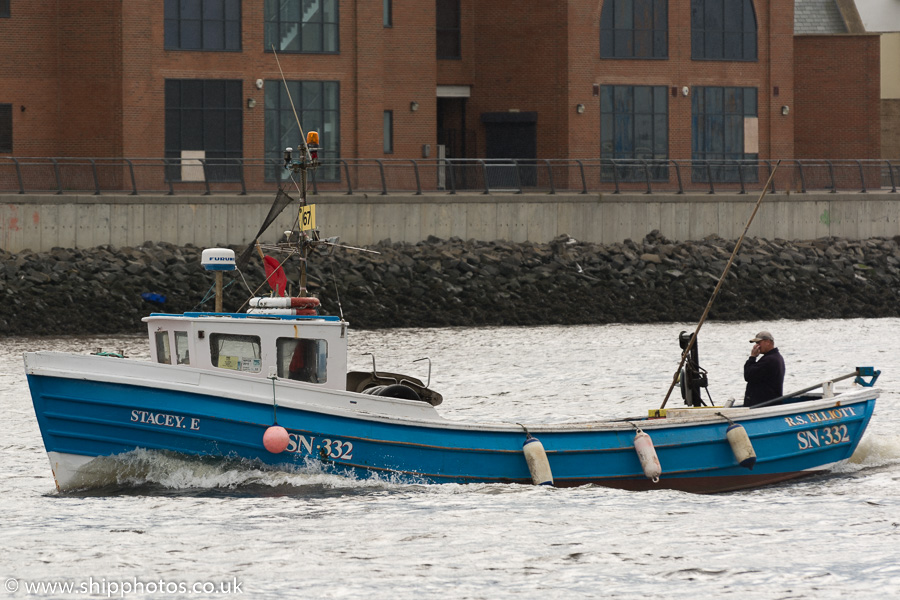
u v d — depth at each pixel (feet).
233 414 168.35
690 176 557.74
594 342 377.50
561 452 176.86
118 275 420.77
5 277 411.54
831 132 653.30
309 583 134.82
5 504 166.81
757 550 147.84
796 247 512.22
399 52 572.10
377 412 173.27
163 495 170.40
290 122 545.03
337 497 169.48
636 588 134.10
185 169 481.87
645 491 178.50
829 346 371.35
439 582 135.44
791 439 189.26
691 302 464.65
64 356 167.53
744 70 620.90
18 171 451.53
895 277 497.87
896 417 241.55
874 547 148.87
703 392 281.74
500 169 511.81
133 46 520.01
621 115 604.90
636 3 604.49
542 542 150.20
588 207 502.79
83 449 168.96
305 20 544.62
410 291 441.68
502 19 611.47
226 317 173.27
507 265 461.37
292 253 185.78
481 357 338.75
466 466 174.60
